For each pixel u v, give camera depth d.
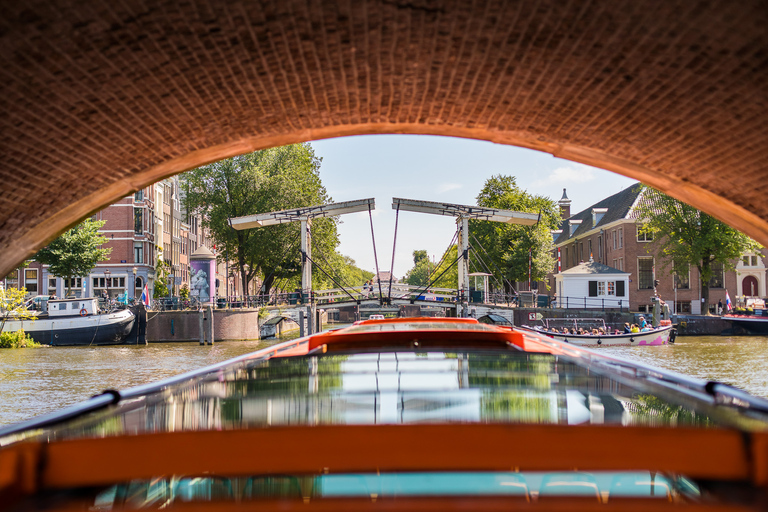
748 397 3.21
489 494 2.76
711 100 6.46
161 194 53.69
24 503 2.22
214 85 6.50
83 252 37.88
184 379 4.22
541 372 4.25
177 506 1.91
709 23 5.38
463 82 6.90
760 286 46.59
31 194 7.04
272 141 8.04
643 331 30.39
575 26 5.71
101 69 5.76
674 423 3.50
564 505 1.94
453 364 4.62
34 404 14.75
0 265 7.49
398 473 2.78
